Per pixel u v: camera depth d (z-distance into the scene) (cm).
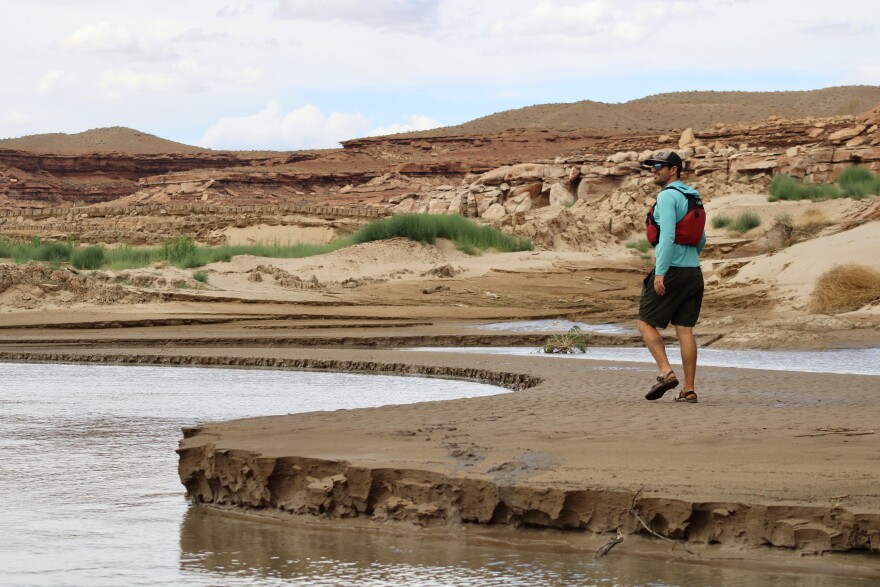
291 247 5159
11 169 16488
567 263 4881
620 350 2234
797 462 666
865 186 5850
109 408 1262
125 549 595
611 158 7844
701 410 959
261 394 1437
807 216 5394
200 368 1922
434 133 18612
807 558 546
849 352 2081
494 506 626
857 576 519
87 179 17112
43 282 3391
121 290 3447
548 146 16750
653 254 5391
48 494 754
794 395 1108
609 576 525
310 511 678
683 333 1043
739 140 11456
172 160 17562
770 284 3447
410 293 4075
